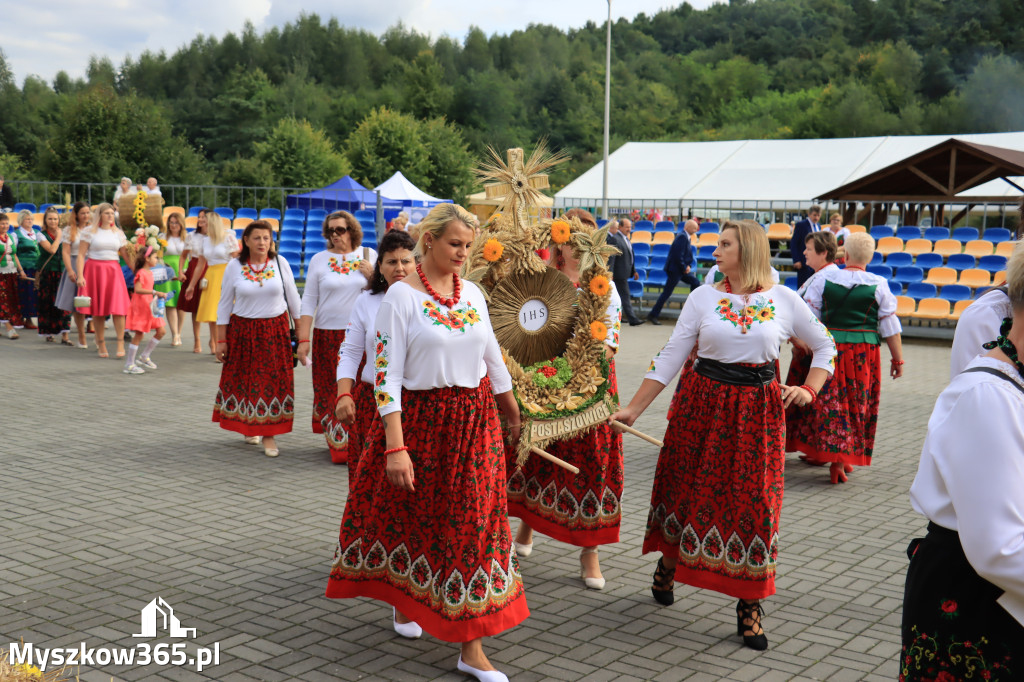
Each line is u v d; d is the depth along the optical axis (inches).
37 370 428.5
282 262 283.0
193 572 182.9
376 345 139.0
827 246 275.6
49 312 520.4
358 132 2412.6
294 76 3449.8
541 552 204.8
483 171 182.5
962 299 672.4
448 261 139.9
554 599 175.8
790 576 189.8
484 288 177.5
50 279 517.0
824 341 162.9
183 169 1945.1
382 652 149.5
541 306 179.3
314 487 247.9
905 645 90.7
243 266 278.1
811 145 1189.1
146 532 206.8
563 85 3858.3
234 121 3024.1
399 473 136.9
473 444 139.8
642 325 706.8
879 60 4008.4
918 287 685.3
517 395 172.7
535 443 171.5
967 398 81.1
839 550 206.8
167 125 1971.0
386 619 163.5
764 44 4968.0
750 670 145.6
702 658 149.9
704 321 159.9
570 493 181.9
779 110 3988.7
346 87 3708.2
